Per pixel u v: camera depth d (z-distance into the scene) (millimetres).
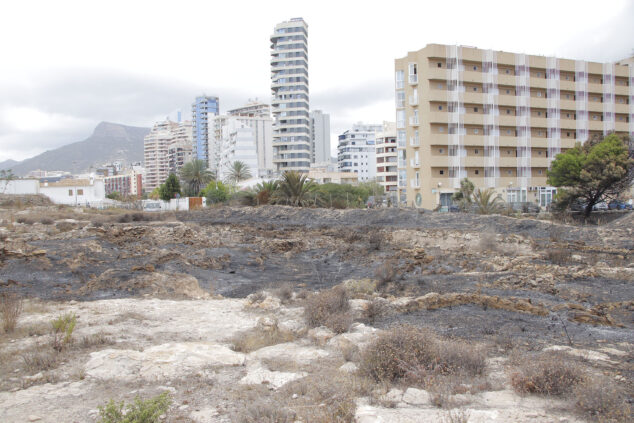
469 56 59469
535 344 9102
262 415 6027
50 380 7504
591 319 11000
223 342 10055
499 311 12023
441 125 58750
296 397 6770
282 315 12562
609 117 66625
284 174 47375
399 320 11156
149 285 16234
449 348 7871
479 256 23406
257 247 29609
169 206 61812
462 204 46000
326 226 34625
